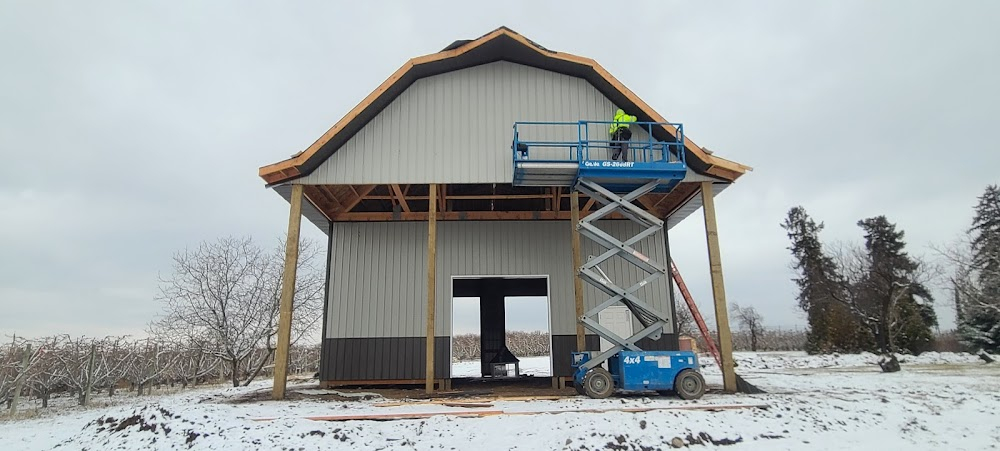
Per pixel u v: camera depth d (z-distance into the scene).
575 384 12.02
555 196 15.77
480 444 7.38
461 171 12.97
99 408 13.88
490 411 9.29
